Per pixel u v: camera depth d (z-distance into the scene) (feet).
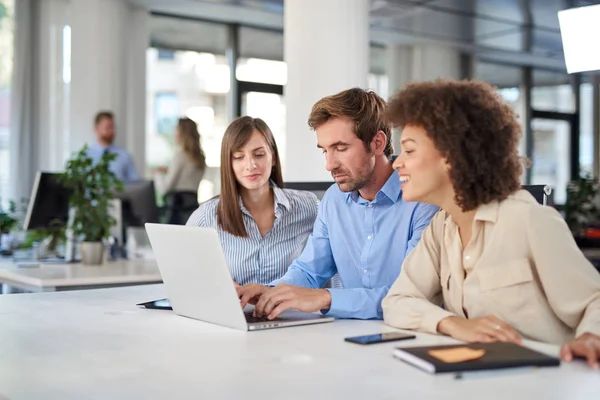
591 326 4.76
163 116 25.54
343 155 7.13
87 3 22.97
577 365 4.36
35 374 4.29
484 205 5.46
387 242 7.38
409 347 4.63
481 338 4.97
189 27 26.20
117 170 20.39
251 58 27.61
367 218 7.47
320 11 17.51
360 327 5.82
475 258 5.55
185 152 21.72
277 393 3.83
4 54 22.63
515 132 5.41
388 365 4.41
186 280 6.06
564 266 5.16
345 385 3.96
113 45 23.31
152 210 15.06
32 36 22.94
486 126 5.27
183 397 3.77
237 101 27.20
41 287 11.31
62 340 5.28
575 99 36.81
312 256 7.85
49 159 23.32
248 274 9.27
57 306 6.87
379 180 7.40
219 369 4.35
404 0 24.13
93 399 3.77
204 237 5.61
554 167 36.47
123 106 23.81
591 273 5.19
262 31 27.81
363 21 17.79
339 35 17.46
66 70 23.48
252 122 9.14
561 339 5.36
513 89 35.27
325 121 7.14
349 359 4.59
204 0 23.88
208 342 5.19
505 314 5.39
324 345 5.05
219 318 5.85
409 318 5.64
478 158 5.26
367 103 7.11
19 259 14.52
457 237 5.72
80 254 13.79
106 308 6.75
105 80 23.11
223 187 9.14
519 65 35.29
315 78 17.56
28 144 22.81
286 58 18.15
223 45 26.96
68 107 23.47
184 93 26.02
